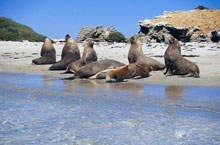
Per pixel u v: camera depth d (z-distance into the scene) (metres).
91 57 13.33
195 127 5.50
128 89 9.29
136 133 5.28
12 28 38.47
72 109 6.96
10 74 13.21
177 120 5.93
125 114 6.44
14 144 4.90
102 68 12.00
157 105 7.13
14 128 5.69
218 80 10.52
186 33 33.62
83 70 11.83
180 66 11.84
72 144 4.86
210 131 5.27
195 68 11.70
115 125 5.74
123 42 32.25
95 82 10.88
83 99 7.95
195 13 41.50
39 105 7.42
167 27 33.41
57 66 14.28
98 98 8.04
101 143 4.87
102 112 6.64
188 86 9.58
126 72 11.15
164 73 12.41
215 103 7.16
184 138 4.98
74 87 9.82
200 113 6.36
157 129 5.45
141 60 13.47
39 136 5.24
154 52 20.20
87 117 6.29
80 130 5.50
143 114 6.40
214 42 30.12
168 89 9.13
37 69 14.74
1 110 6.99
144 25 36.06
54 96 8.43
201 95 8.11
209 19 39.22
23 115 6.55
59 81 11.18
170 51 11.93
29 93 8.94
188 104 7.12
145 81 10.80
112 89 9.34
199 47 22.70
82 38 33.25
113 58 17.58
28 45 28.62
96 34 33.06
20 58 19.30
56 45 27.61
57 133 5.37
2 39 35.47
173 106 6.99
